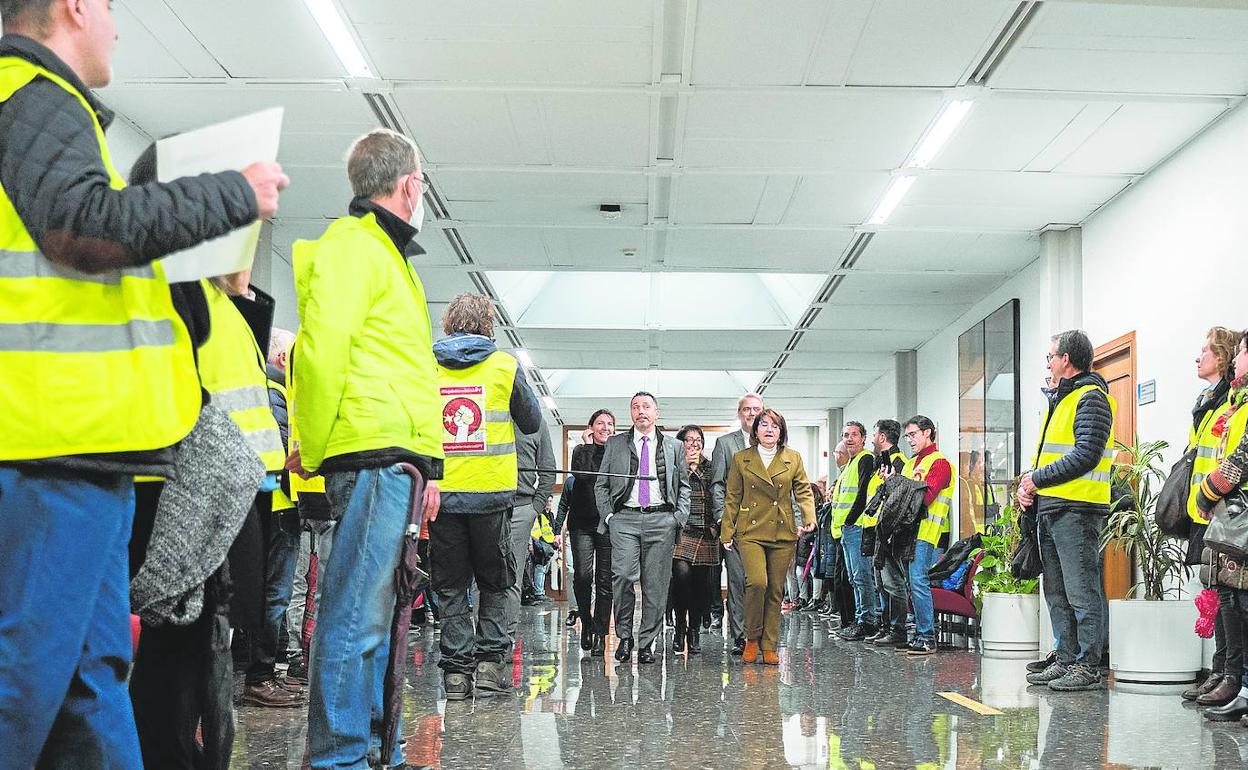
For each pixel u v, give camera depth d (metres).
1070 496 5.94
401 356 2.82
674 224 9.43
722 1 5.45
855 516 9.69
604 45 5.95
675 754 3.87
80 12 1.78
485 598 5.29
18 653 1.68
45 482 1.70
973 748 4.06
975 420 12.59
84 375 1.71
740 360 16.84
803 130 7.18
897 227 9.43
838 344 15.34
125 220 1.58
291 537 4.86
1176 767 3.76
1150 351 7.91
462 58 6.12
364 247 2.81
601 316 14.10
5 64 1.68
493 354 5.05
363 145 3.02
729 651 8.16
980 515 12.32
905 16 5.59
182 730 2.33
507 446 5.09
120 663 1.83
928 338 14.84
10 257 1.69
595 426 8.26
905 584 8.55
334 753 2.66
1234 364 5.37
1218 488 4.84
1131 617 6.25
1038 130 7.12
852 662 7.36
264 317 2.83
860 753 3.92
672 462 7.23
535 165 7.93
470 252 10.40
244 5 5.52
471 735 4.20
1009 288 11.36
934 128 7.10
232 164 1.79
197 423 2.08
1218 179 6.94
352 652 2.68
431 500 2.93
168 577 2.04
